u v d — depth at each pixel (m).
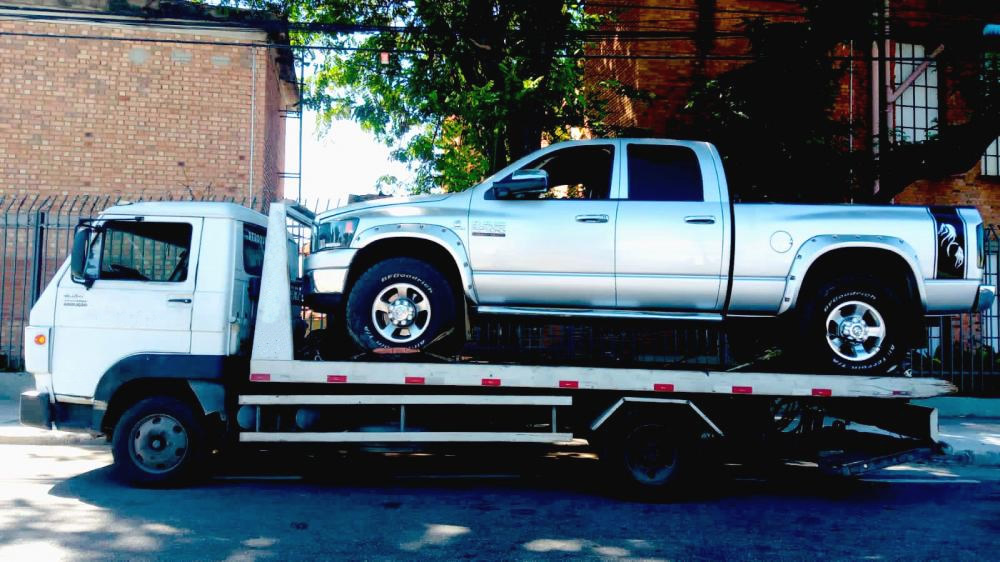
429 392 6.32
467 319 6.43
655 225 6.25
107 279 6.29
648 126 13.76
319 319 8.44
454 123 12.82
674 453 6.17
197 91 14.13
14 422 9.37
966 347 12.70
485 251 6.30
